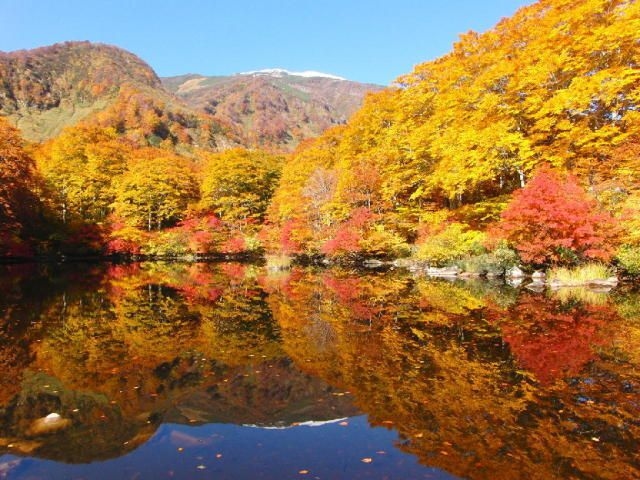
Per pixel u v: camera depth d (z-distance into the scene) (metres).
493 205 23.62
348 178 29.41
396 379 7.11
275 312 13.49
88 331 11.23
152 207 45.50
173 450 4.95
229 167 45.59
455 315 12.03
